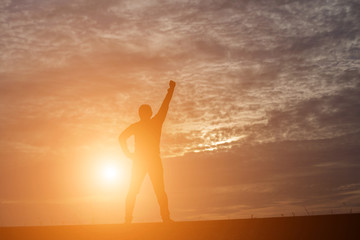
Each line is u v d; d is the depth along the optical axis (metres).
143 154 8.48
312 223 5.82
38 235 5.96
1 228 6.45
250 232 5.61
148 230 6.00
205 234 5.66
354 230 5.38
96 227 6.30
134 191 8.54
